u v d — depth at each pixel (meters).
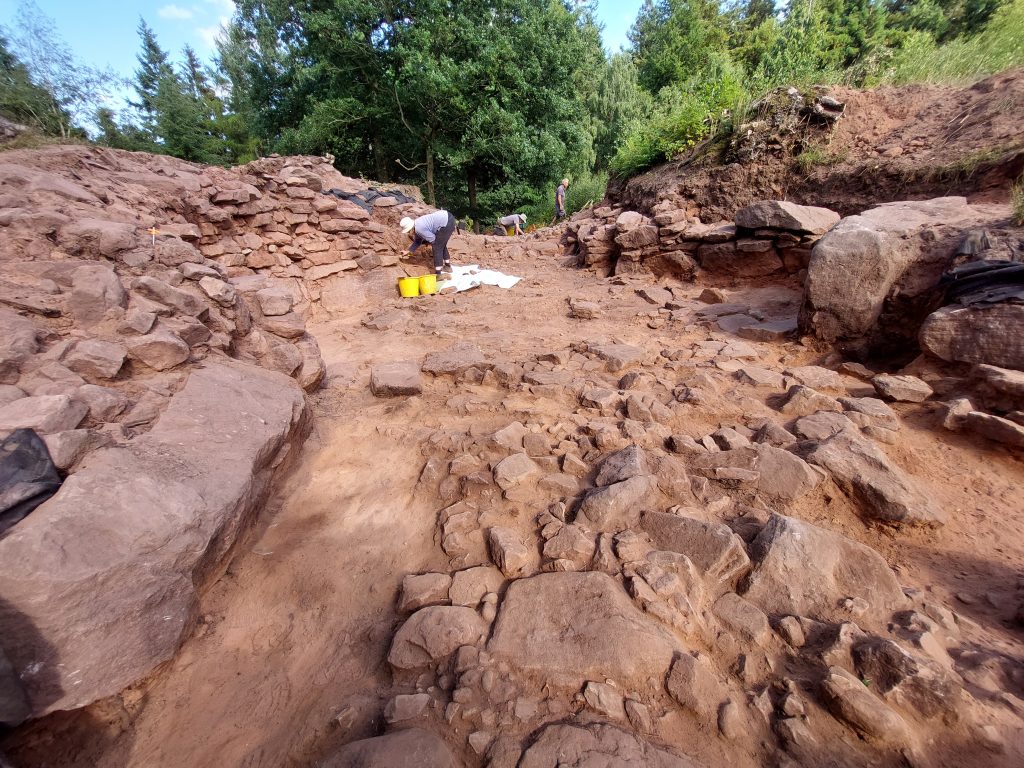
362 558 2.39
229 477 2.16
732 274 6.90
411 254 8.81
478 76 15.45
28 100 8.68
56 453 1.82
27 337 2.33
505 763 1.41
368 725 1.61
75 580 1.47
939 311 3.43
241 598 2.16
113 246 3.34
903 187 6.16
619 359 4.25
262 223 7.23
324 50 16.03
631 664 1.66
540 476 2.75
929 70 8.01
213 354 3.14
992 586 2.00
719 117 8.84
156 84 26.45
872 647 1.61
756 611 1.86
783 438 2.90
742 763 1.42
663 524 2.26
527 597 1.96
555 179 17.88
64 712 1.57
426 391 4.13
